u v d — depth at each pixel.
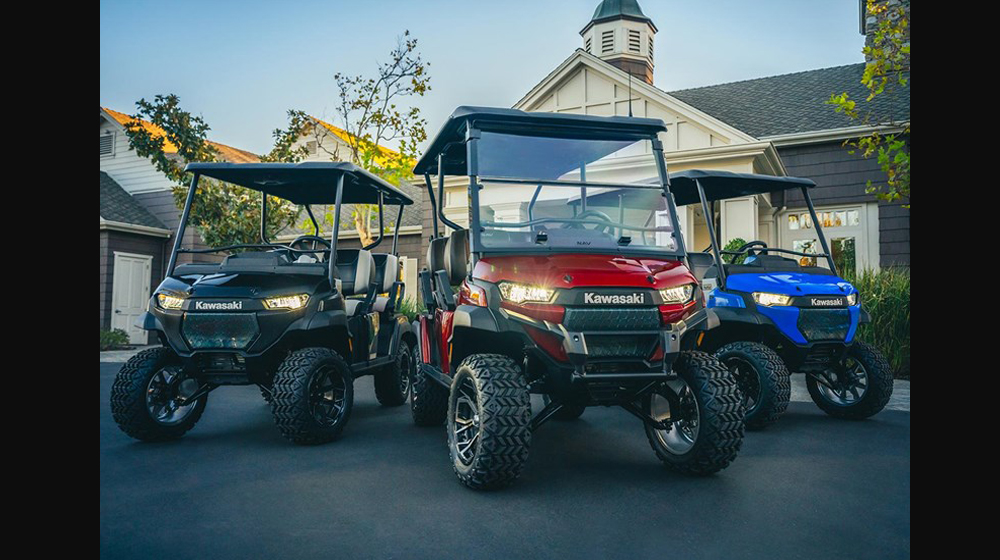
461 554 2.46
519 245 3.62
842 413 5.23
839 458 3.91
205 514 2.91
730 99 15.20
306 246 6.18
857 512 2.93
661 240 3.78
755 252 5.95
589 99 12.72
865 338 7.68
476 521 2.82
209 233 12.25
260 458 3.96
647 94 12.01
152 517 2.87
